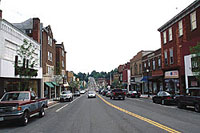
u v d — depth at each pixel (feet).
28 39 79.41
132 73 178.19
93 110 52.80
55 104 80.79
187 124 30.99
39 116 42.29
